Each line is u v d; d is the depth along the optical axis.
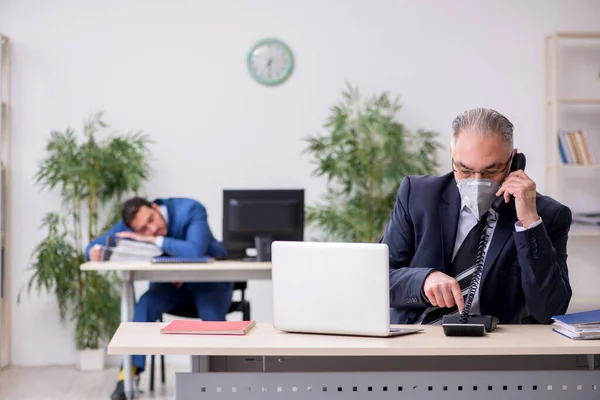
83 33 5.80
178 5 5.83
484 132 2.39
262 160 5.86
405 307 2.64
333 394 2.33
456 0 5.89
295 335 2.41
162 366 5.16
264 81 5.83
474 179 2.43
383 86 5.88
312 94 5.86
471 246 2.58
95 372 5.57
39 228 5.78
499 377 2.34
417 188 2.68
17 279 5.79
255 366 2.54
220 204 5.85
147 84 5.83
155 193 5.84
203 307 4.78
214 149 5.85
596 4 5.93
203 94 5.84
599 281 5.93
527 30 5.91
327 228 5.74
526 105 5.92
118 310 5.62
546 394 2.34
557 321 2.39
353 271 2.35
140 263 4.45
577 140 5.70
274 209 4.71
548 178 5.87
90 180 5.53
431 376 2.33
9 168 5.75
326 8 5.86
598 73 5.95
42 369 5.67
